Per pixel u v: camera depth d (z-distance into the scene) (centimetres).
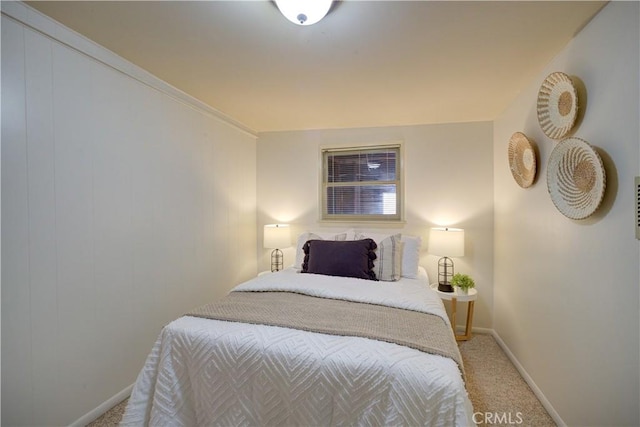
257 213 337
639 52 105
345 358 109
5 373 124
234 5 124
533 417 164
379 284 194
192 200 233
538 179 182
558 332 159
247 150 317
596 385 128
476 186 280
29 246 131
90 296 156
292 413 111
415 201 295
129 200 179
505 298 243
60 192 142
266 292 184
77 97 149
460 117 272
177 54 165
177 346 128
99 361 161
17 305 128
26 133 130
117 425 154
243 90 214
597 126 127
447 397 97
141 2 123
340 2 122
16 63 126
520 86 204
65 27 140
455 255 253
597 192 124
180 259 220
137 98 183
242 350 118
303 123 299
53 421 140
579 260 141
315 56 166
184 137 224
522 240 207
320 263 229
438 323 142
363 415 104
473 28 139
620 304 115
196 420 126
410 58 168
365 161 316
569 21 133
